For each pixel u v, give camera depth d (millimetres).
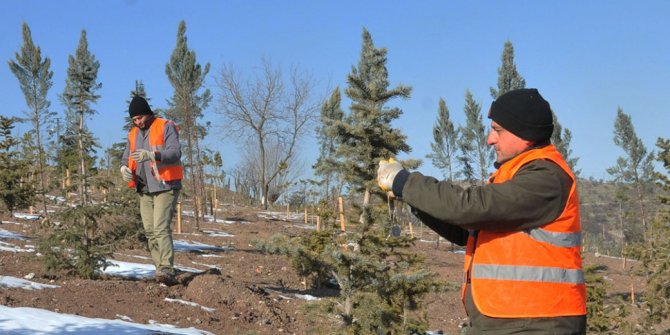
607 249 26719
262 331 7734
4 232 12406
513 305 2850
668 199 11094
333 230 6168
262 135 39219
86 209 8906
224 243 15719
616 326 9984
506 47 23062
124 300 7969
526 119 3000
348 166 6066
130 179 8797
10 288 7773
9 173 12266
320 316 6168
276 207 35875
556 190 2867
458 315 10852
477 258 2992
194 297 8602
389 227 6012
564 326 2838
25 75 28875
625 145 24406
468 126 24016
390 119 6207
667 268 10297
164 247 8875
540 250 2865
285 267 12273
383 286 6152
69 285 8406
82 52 26750
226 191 40688
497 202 2838
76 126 9547
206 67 25812
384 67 6277
